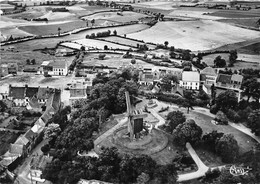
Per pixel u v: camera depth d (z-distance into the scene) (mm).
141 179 199875
